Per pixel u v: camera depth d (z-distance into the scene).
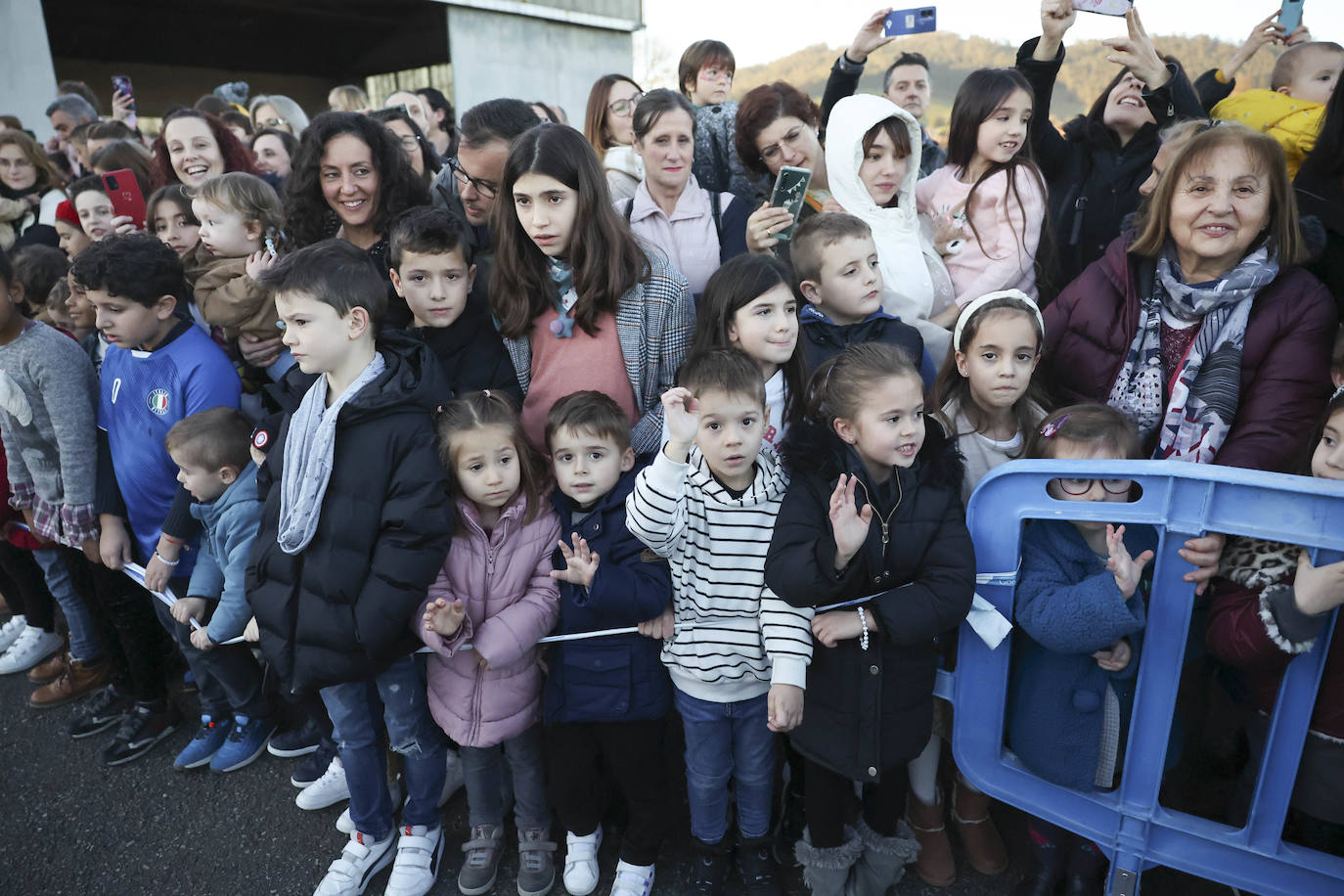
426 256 1.96
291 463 1.74
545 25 13.09
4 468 2.68
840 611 1.64
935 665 1.70
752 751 1.79
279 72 18.80
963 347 1.90
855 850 1.79
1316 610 1.30
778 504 1.70
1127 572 1.44
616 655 1.80
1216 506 1.34
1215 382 1.78
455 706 1.86
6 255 2.29
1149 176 2.69
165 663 2.56
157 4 14.72
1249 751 1.73
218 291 2.40
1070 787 1.61
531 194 1.86
